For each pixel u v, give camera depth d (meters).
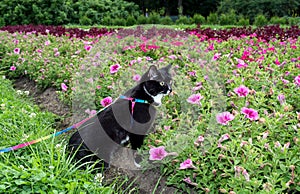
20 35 3.60
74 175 1.24
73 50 2.78
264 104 1.59
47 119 1.93
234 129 1.39
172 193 1.37
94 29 4.12
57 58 2.55
